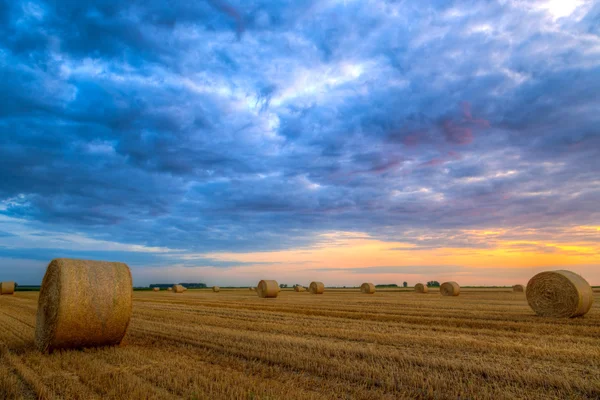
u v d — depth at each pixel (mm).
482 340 11117
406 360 8625
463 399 6324
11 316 17922
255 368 8234
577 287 16672
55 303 10047
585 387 6586
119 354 9508
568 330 12992
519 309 20172
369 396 6516
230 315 18359
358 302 26484
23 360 9289
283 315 18344
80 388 6891
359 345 10492
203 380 7199
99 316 10367
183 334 12219
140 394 6438
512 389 6730
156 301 30031
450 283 35969
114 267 11055
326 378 7539
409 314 17922
